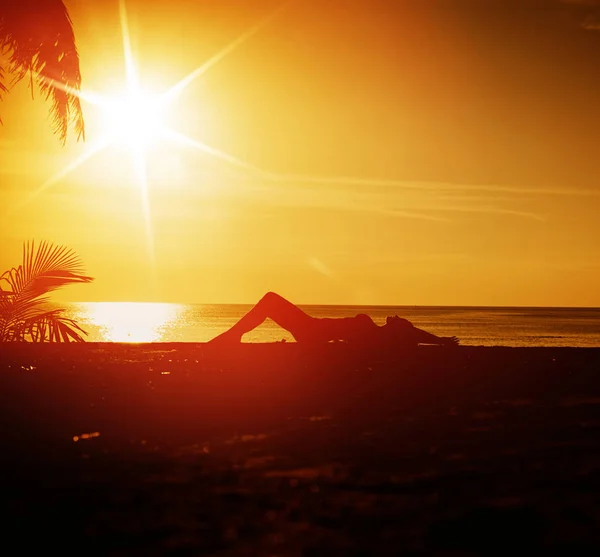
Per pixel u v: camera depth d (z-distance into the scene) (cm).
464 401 864
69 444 634
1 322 1359
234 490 480
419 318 8656
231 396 907
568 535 385
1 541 388
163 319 8244
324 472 526
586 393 928
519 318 9594
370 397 901
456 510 431
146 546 378
